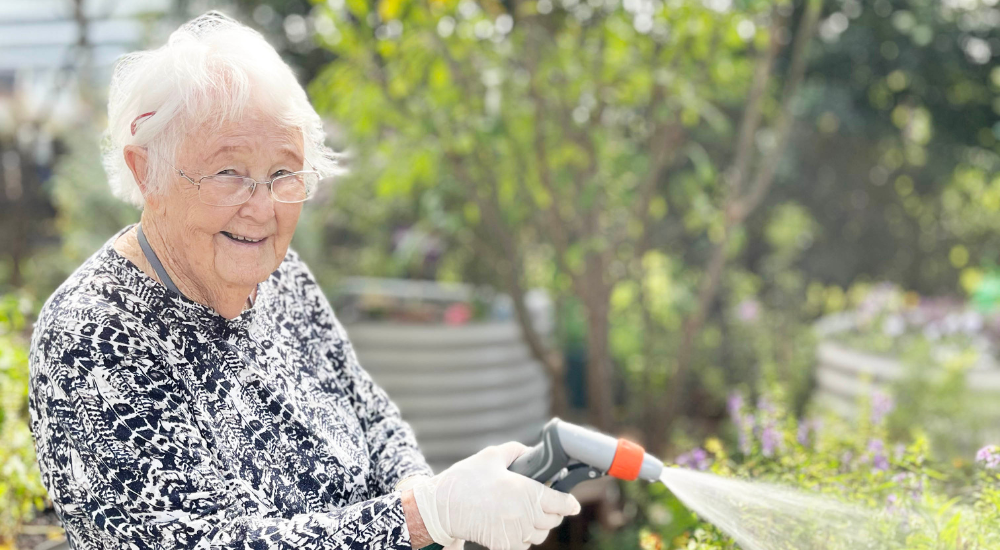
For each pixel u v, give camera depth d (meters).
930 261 8.18
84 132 5.74
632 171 4.96
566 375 6.11
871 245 7.93
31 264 6.73
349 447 1.43
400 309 5.30
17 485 2.03
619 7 3.89
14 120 7.99
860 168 7.59
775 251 7.85
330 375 1.51
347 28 3.65
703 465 1.90
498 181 4.45
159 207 1.22
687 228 6.44
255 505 1.25
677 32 3.84
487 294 5.97
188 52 1.19
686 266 7.18
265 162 1.21
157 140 1.19
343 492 1.37
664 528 2.01
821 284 7.81
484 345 4.96
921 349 4.26
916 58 6.72
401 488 1.42
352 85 3.76
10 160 8.11
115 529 1.13
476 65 3.83
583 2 4.27
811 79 6.91
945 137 7.34
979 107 7.17
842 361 4.67
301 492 1.32
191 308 1.25
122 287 1.21
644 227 4.73
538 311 5.82
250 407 1.30
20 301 2.55
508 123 4.11
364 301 5.47
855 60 6.80
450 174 4.45
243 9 6.47
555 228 4.40
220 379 1.27
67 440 1.14
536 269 6.48
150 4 6.83
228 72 1.19
